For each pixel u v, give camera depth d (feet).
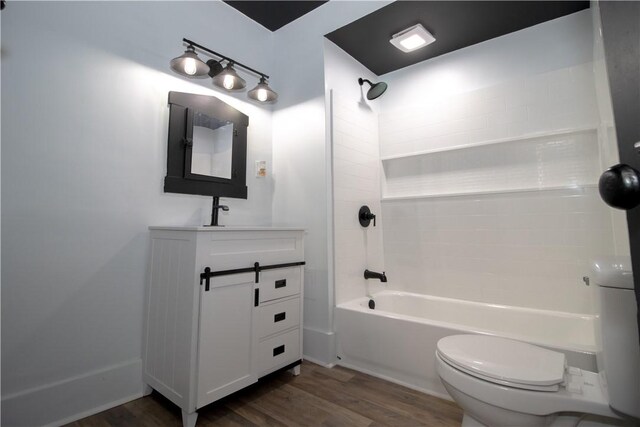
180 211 6.04
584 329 5.60
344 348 6.54
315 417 4.67
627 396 2.89
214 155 6.62
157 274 5.17
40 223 4.42
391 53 7.98
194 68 5.58
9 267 4.17
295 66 7.82
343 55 7.88
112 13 5.32
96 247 4.93
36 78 4.47
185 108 6.15
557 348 4.31
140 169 5.50
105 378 4.87
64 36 4.76
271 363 5.39
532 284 6.44
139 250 5.41
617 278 3.04
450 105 7.70
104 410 4.79
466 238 7.30
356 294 7.50
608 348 3.05
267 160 7.97
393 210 8.46
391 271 8.38
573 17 6.45
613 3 2.74
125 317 5.17
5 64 4.23
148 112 5.69
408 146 8.29
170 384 4.62
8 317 4.14
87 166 4.89
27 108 4.37
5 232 4.15
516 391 3.16
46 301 4.44
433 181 7.95
